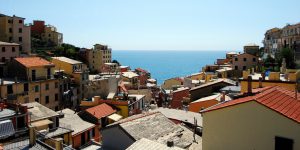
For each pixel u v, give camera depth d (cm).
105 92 8788
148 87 12288
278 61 10550
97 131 5431
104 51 19638
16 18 12081
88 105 6506
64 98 8656
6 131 3397
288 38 12088
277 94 2397
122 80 12275
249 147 2108
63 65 9981
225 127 2211
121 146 3130
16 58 8069
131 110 6594
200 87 6494
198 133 3550
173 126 3525
